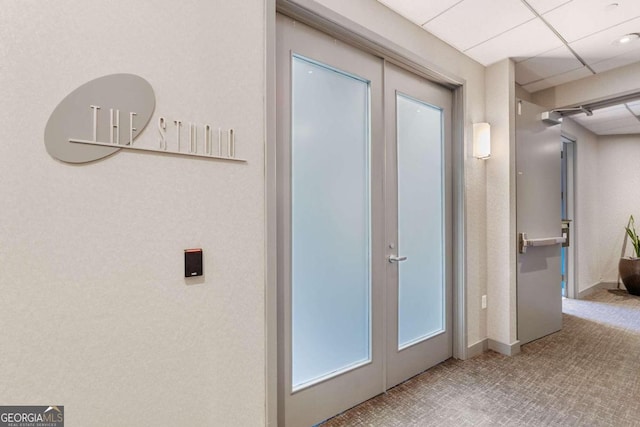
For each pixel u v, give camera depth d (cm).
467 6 194
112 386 110
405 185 224
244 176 139
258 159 143
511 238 261
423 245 237
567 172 435
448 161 253
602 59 264
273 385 147
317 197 177
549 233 307
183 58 124
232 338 136
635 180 473
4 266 94
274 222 148
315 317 176
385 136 208
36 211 98
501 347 263
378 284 203
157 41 119
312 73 175
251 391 141
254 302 142
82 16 105
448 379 221
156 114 119
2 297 94
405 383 216
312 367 175
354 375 190
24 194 97
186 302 125
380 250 205
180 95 124
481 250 267
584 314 369
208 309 130
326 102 181
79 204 105
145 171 117
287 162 163
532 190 290
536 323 292
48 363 100
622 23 211
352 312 193
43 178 99
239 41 138
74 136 104
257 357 143
